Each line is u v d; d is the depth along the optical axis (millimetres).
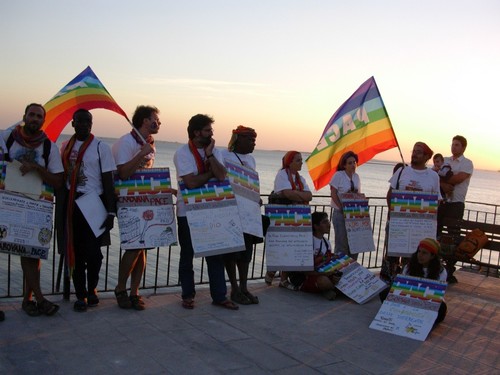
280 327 4727
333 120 7043
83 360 3689
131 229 4805
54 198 5082
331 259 6039
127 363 3693
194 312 4977
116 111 4949
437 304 4918
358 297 5727
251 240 5434
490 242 6863
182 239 5094
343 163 6582
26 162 4309
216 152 5141
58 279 5199
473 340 4734
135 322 4559
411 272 5301
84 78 5023
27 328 4230
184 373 3590
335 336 4590
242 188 5355
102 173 4594
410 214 6355
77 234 4625
